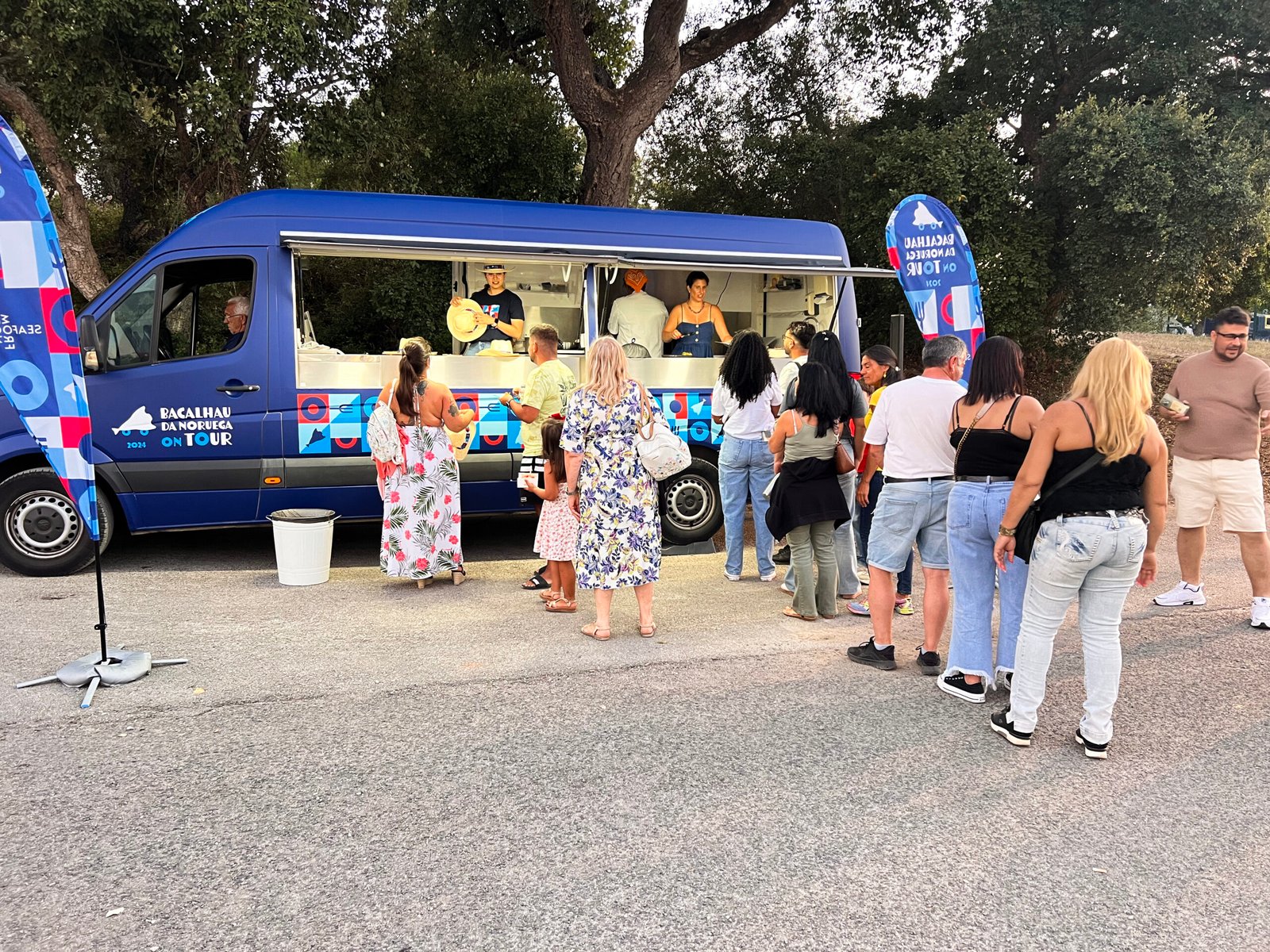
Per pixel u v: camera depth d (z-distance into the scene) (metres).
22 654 4.86
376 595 6.29
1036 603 3.88
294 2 10.69
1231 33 14.32
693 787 3.54
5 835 3.11
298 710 4.21
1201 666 5.00
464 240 7.14
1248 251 14.70
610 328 8.43
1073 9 14.39
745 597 6.41
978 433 4.30
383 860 3.01
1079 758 3.85
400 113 14.30
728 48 14.23
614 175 13.34
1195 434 5.89
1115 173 13.84
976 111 15.52
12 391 4.31
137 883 2.86
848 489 6.15
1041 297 15.09
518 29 15.51
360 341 11.96
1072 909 2.81
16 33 10.65
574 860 3.03
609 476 5.21
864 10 15.90
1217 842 3.21
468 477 7.26
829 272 7.85
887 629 4.88
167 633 5.31
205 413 6.67
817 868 3.00
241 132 12.42
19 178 4.17
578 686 4.56
